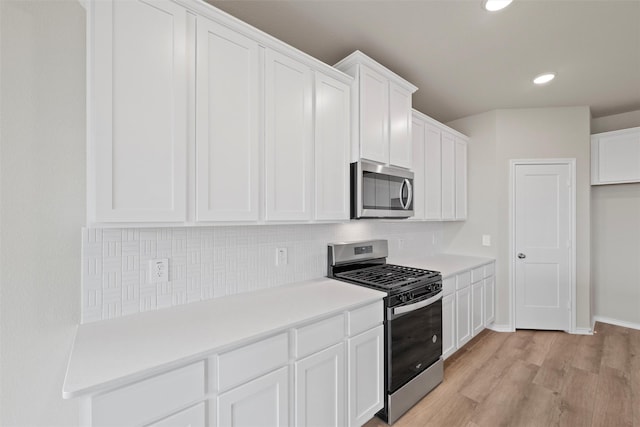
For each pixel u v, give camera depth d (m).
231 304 1.60
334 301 1.66
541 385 2.28
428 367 2.16
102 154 1.08
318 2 1.67
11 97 1.16
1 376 1.14
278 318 1.39
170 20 1.24
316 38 2.02
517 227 3.41
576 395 2.15
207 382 1.10
